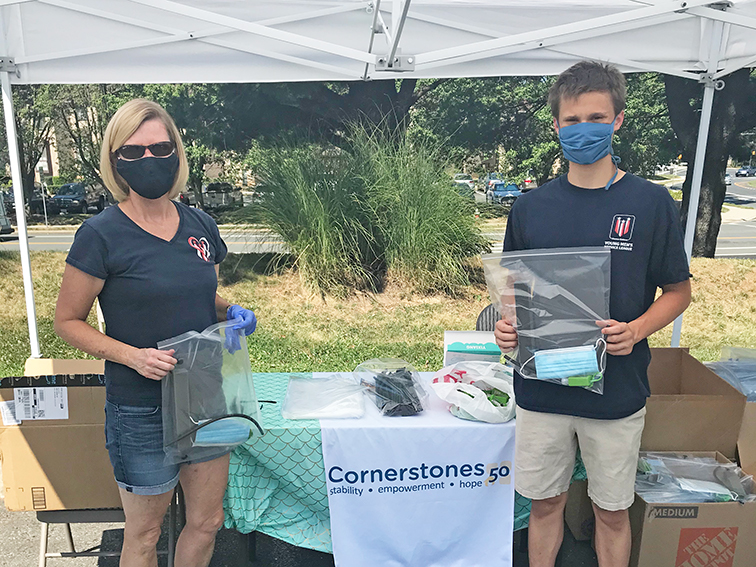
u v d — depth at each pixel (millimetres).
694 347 5898
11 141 2652
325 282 5953
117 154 1488
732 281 6121
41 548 2070
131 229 1516
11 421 1904
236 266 6055
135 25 2633
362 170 5910
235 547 2471
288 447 1962
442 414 2084
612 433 1678
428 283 5988
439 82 5949
